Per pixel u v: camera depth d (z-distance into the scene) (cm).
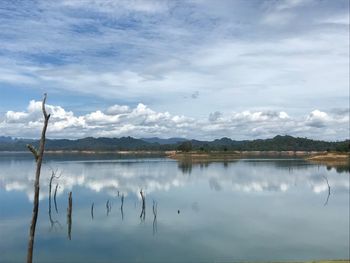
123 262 3859
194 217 6144
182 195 8662
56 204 7525
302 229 5294
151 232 5144
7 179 12194
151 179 12088
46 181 11588
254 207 7056
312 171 14938
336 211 6656
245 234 5019
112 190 9606
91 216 6275
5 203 7650
